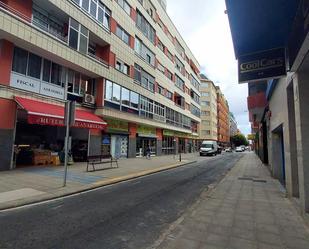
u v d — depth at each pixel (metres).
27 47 13.40
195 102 51.59
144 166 17.83
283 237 4.68
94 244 4.38
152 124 28.02
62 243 4.38
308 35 4.14
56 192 8.25
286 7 4.76
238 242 4.42
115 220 5.75
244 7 4.86
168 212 6.55
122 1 22.58
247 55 6.35
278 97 10.30
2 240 4.46
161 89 32.25
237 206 7.02
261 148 28.12
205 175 14.69
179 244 4.31
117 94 21.08
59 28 16.39
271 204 7.28
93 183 10.19
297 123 6.23
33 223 5.40
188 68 46.31
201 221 5.61
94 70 17.95
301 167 5.95
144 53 27.27
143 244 4.41
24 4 13.52
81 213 6.23
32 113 11.75
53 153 15.35
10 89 12.41
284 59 5.89
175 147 38.56
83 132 18.66
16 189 8.34
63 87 16.34
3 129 12.01
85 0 17.33
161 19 33.09
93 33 18.11
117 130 22.11
